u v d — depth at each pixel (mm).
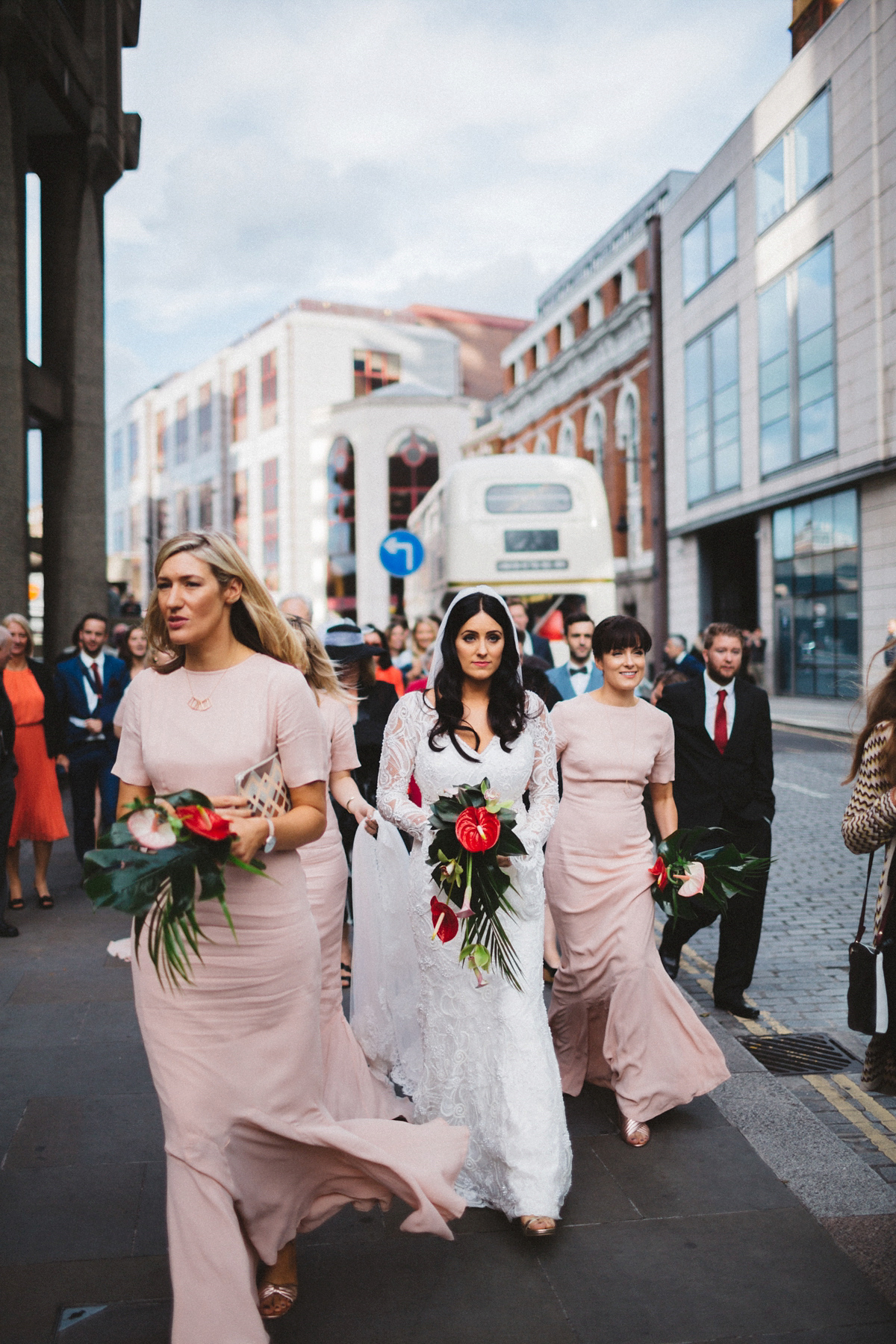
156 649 2648
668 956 5547
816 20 25109
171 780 2482
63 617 14648
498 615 3312
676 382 31031
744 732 5012
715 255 28047
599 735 3967
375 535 59781
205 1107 2391
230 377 72438
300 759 2527
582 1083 4129
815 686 24641
